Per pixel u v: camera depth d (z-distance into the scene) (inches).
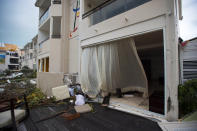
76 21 321.7
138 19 136.2
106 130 100.8
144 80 168.2
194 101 120.0
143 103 159.6
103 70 185.8
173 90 108.4
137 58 154.4
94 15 205.6
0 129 87.1
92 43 202.2
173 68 108.4
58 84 209.0
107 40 176.1
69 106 162.9
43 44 409.7
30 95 200.8
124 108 152.1
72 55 341.4
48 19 380.2
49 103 174.7
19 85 291.9
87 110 143.3
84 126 108.2
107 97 184.1
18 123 102.9
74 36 332.2
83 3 240.5
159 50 301.6
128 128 103.2
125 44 165.3
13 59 1376.7
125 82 195.2
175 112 107.3
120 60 180.7
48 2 458.9
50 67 339.6
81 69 228.2
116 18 161.9
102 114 135.4
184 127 96.7
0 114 99.7
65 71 353.1
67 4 361.4
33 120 120.7
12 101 92.9
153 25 123.7
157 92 193.3
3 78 482.3
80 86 226.1
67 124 112.4
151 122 112.7
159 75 416.5
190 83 119.8
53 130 102.1
